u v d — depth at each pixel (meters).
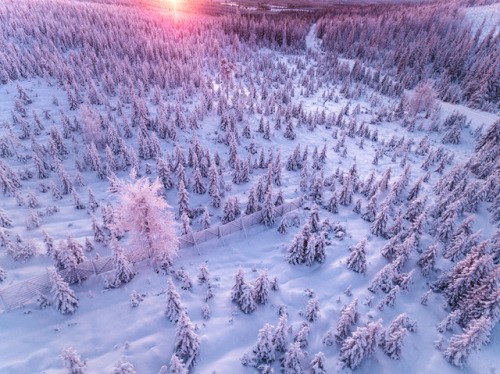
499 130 49.34
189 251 27.33
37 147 39.28
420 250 28.77
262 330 17.55
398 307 22.97
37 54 73.31
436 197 38.47
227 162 45.12
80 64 74.12
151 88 70.94
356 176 41.25
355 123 58.88
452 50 100.50
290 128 55.66
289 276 25.48
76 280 22.02
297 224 32.50
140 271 24.09
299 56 122.56
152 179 38.81
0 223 26.86
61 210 31.78
